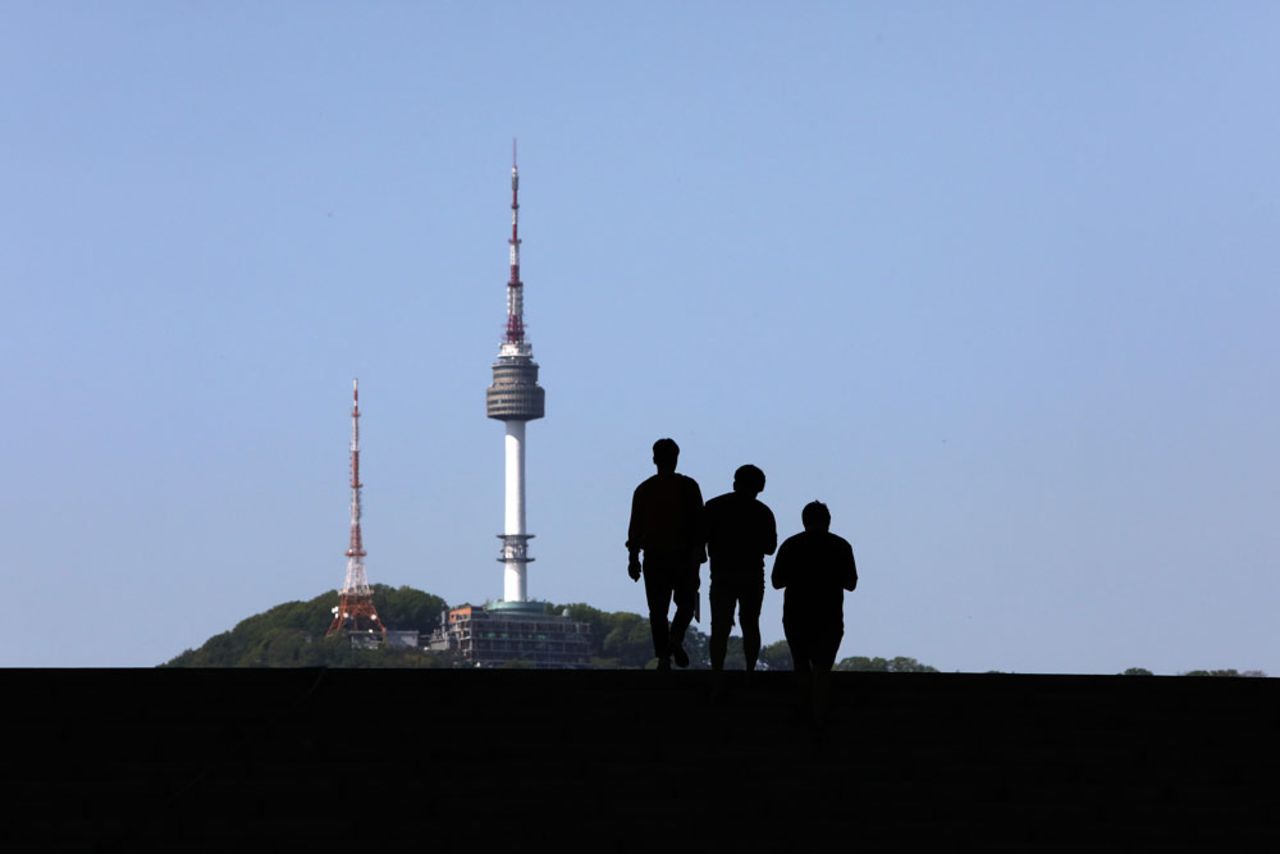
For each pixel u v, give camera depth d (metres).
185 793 31.59
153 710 35.44
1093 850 31.12
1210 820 32.53
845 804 32.16
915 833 31.52
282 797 31.81
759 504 37.78
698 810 31.83
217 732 34.53
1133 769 33.97
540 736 34.94
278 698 36.28
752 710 36.12
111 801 31.55
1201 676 38.12
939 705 36.97
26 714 35.19
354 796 31.94
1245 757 35.16
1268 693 37.91
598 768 33.09
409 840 30.53
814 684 35.16
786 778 33.12
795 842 30.81
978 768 33.72
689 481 38.84
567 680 37.31
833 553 35.38
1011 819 32.28
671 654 39.31
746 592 37.41
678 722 35.72
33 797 31.70
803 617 35.12
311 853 30.22
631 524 38.84
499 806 31.70
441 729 34.81
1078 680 37.91
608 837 31.19
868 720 35.94
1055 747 34.75
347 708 35.75
